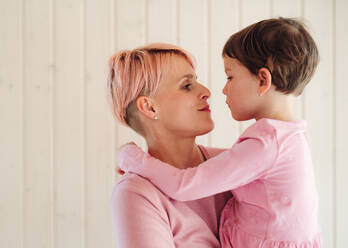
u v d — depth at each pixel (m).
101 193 1.67
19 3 1.66
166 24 1.65
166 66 0.95
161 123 0.96
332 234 1.65
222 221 0.96
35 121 1.67
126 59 0.96
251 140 0.88
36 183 1.67
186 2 1.64
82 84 1.66
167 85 0.95
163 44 1.00
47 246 1.68
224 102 1.64
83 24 1.66
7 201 1.67
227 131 1.65
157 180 0.88
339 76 1.65
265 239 0.87
